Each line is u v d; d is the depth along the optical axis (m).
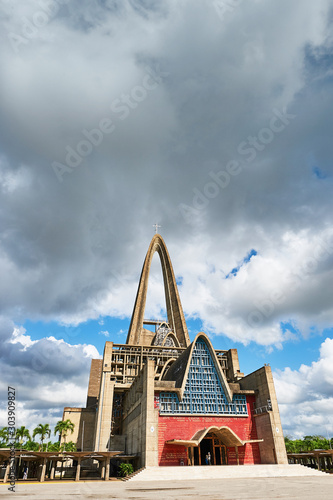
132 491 20.69
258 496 16.42
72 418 79.75
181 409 43.66
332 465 48.75
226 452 43.09
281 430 41.94
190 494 17.94
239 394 46.81
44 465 34.62
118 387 66.12
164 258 114.12
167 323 100.62
